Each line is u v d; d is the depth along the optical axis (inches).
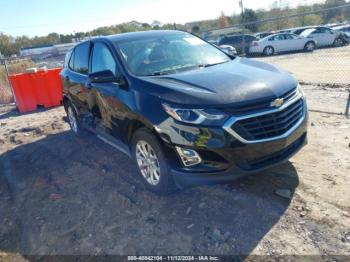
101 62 186.4
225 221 127.7
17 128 309.4
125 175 177.6
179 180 133.3
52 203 160.9
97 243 127.2
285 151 135.3
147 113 137.4
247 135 121.2
